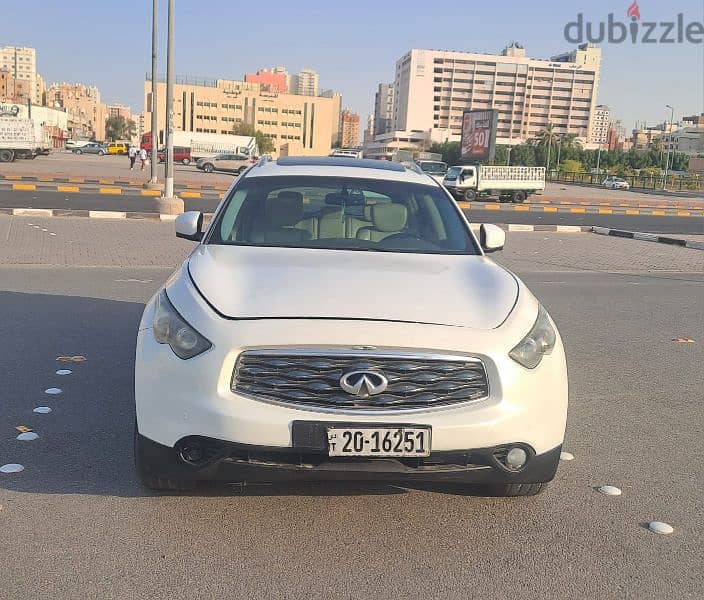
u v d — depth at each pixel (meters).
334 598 2.71
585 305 9.09
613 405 5.18
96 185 29.48
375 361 2.99
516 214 27.52
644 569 2.99
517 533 3.25
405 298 3.29
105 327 6.77
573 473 3.95
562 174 87.31
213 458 3.02
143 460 3.18
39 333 6.45
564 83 177.62
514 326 3.21
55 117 131.62
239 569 2.88
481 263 4.02
